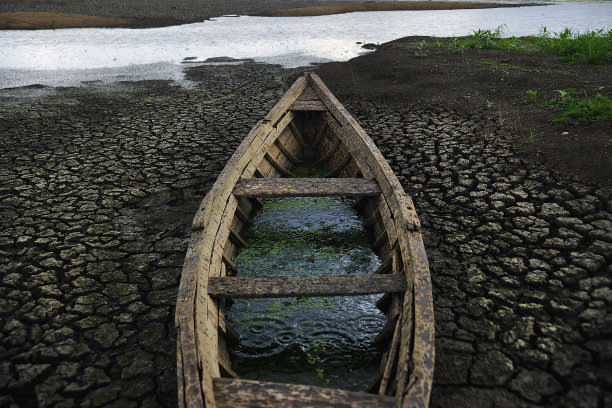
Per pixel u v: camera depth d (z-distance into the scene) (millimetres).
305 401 2299
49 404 2664
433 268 3732
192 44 14414
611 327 2947
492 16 19016
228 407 2289
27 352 3025
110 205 4875
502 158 5391
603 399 2504
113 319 3322
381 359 3027
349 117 5656
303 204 5105
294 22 18719
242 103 8383
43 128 7082
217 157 6066
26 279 3719
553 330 3006
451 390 2678
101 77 10414
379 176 4301
